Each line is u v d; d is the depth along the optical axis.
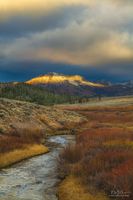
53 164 27.02
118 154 22.92
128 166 18.69
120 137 35.94
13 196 17.64
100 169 20.28
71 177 21.08
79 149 27.64
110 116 86.56
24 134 43.09
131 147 27.98
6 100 67.94
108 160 21.91
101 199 15.99
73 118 76.75
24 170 24.81
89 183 18.52
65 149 29.17
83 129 61.00
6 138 36.62
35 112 67.00
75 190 18.06
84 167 21.62
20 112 61.56
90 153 25.94
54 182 20.70
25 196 17.67
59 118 71.62
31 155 31.64
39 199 17.12
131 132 41.38
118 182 16.66
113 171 18.38
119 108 121.12
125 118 78.94
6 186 19.86
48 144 40.81
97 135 38.78
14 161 28.30
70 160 25.39
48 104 175.00
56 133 55.59
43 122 63.56
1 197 17.41
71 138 47.75
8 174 23.39
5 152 29.47
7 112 57.03
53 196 17.72
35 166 26.41
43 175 22.88
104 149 26.77
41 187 19.58
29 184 20.33
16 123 51.94
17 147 32.28
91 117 86.94
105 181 17.50
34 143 37.19
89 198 16.44
